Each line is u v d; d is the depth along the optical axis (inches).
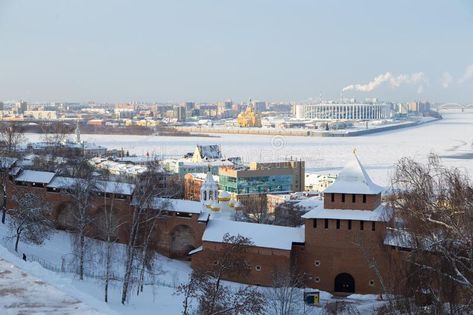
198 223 6776.6
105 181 7204.7
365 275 5856.3
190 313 4397.1
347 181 6072.8
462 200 3762.3
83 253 5334.6
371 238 5816.9
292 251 6072.8
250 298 4183.1
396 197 4232.3
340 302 5344.5
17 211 6378.0
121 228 6850.4
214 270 5315.0
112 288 4997.5
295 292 5196.9
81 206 6072.8
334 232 5969.5
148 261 5585.6
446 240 3449.8
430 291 3472.0
